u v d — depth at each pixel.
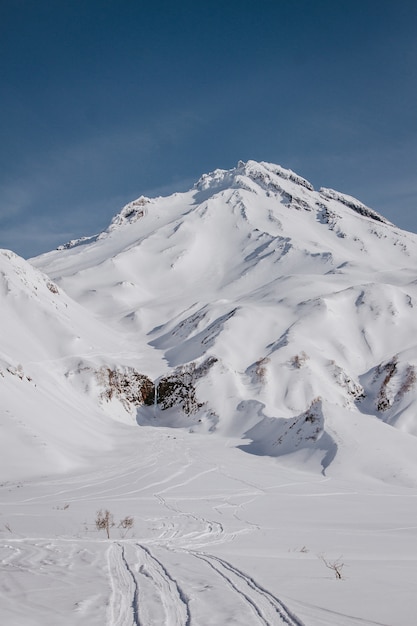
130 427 72.62
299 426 59.88
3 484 37.16
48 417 55.16
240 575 9.27
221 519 22.70
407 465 47.31
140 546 13.67
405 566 10.75
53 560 10.84
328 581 8.74
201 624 6.15
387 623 6.19
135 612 6.65
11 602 6.94
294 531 19.36
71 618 6.25
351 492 37.50
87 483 37.62
